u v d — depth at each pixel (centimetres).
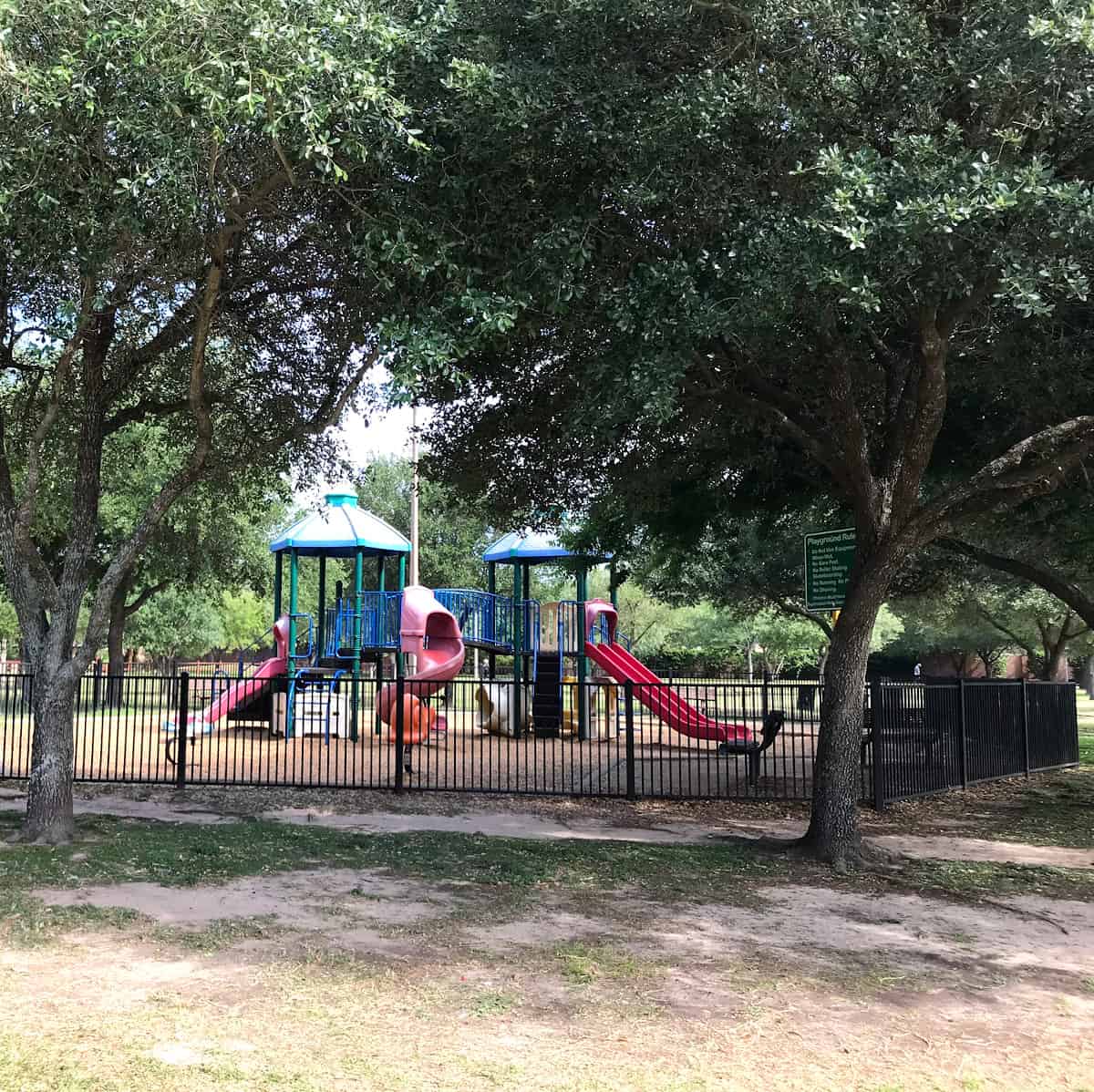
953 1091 417
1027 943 655
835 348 900
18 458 1209
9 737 1764
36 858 817
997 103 737
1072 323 966
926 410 864
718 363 984
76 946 591
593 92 755
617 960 585
